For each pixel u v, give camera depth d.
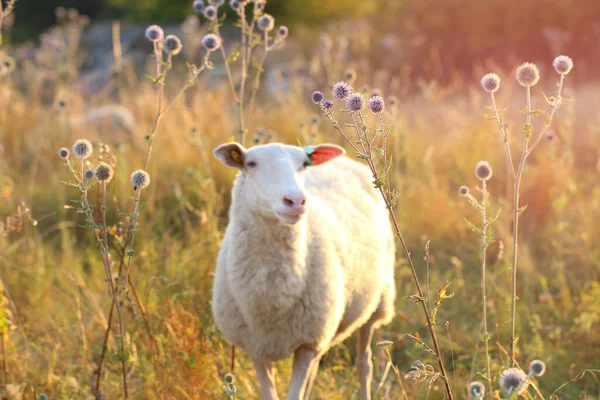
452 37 37.62
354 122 6.21
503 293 10.95
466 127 17.81
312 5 46.44
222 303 8.05
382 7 41.72
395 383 9.77
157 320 9.73
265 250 7.59
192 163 16.31
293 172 7.50
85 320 10.52
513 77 25.45
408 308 11.29
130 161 16.84
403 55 33.12
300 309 7.71
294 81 20.77
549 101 6.51
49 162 16.39
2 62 14.26
